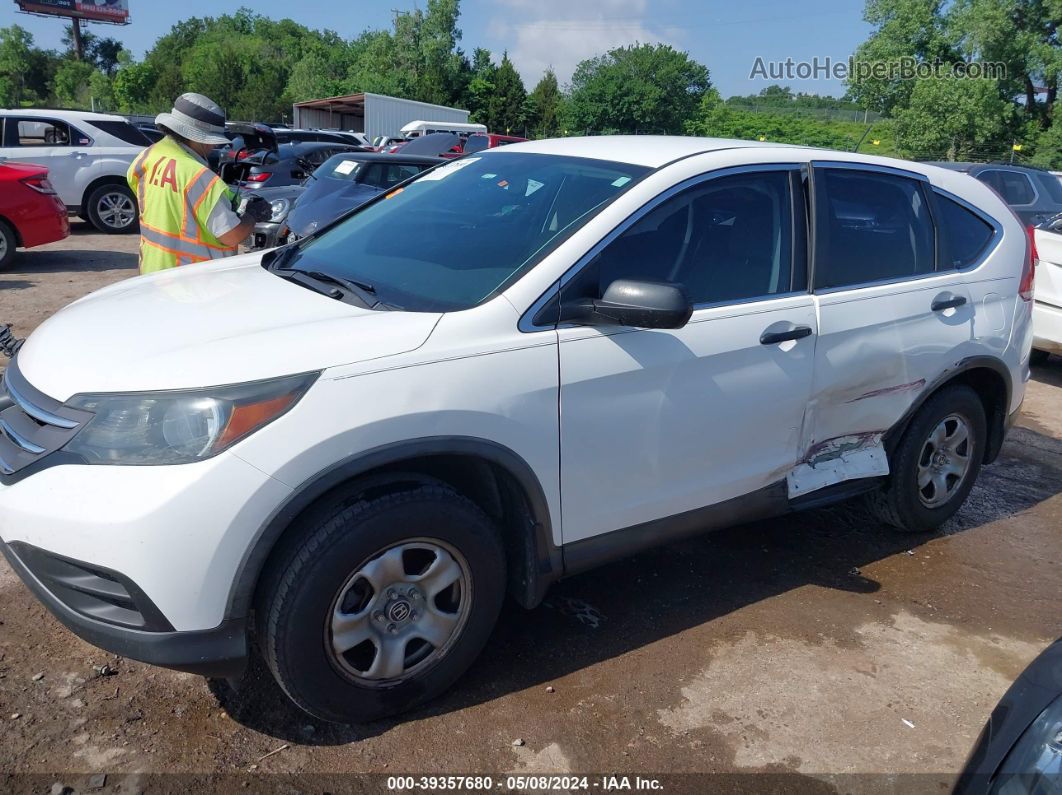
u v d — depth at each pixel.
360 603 2.63
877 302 3.67
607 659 3.20
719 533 4.30
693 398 3.11
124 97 74.81
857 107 41.41
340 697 2.62
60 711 2.73
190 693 2.86
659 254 3.10
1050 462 5.72
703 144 3.53
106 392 2.39
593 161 3.42
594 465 2.93
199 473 2.29
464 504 2.72
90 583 2.37
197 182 4.47
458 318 2.68
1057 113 32.47
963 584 3.98
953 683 3.22
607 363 2.88
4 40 90.88
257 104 66.94
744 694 3.06
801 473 3.62
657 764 2.70
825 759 2.78
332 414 2.41
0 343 3.31
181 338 2.59
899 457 4.07
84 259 10.98
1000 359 4.23
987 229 4.30
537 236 3.06
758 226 3.40
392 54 68.06
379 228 3.57
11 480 2.45
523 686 3.01
